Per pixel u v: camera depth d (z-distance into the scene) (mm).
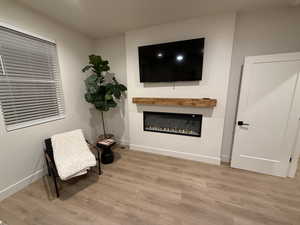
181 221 1431
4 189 1743
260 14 1983
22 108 1952
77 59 2719
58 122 2428
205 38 2188
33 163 2062
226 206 1604
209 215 1495
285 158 2053
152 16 2146
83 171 1868
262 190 1845
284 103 1950
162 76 2486
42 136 2178
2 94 1730
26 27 1889
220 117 2326
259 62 1973
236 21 2090
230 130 2428
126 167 2428
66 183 2021
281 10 1901
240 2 1786
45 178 2143
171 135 2727
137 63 2709
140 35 2572
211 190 1854
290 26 1903
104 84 2967
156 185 1965
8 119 1802
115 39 2887
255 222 1414
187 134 2609
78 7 1900
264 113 2070
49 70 2277
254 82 2049
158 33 2443
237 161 2340
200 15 2121
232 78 2266
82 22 2324
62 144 2055
